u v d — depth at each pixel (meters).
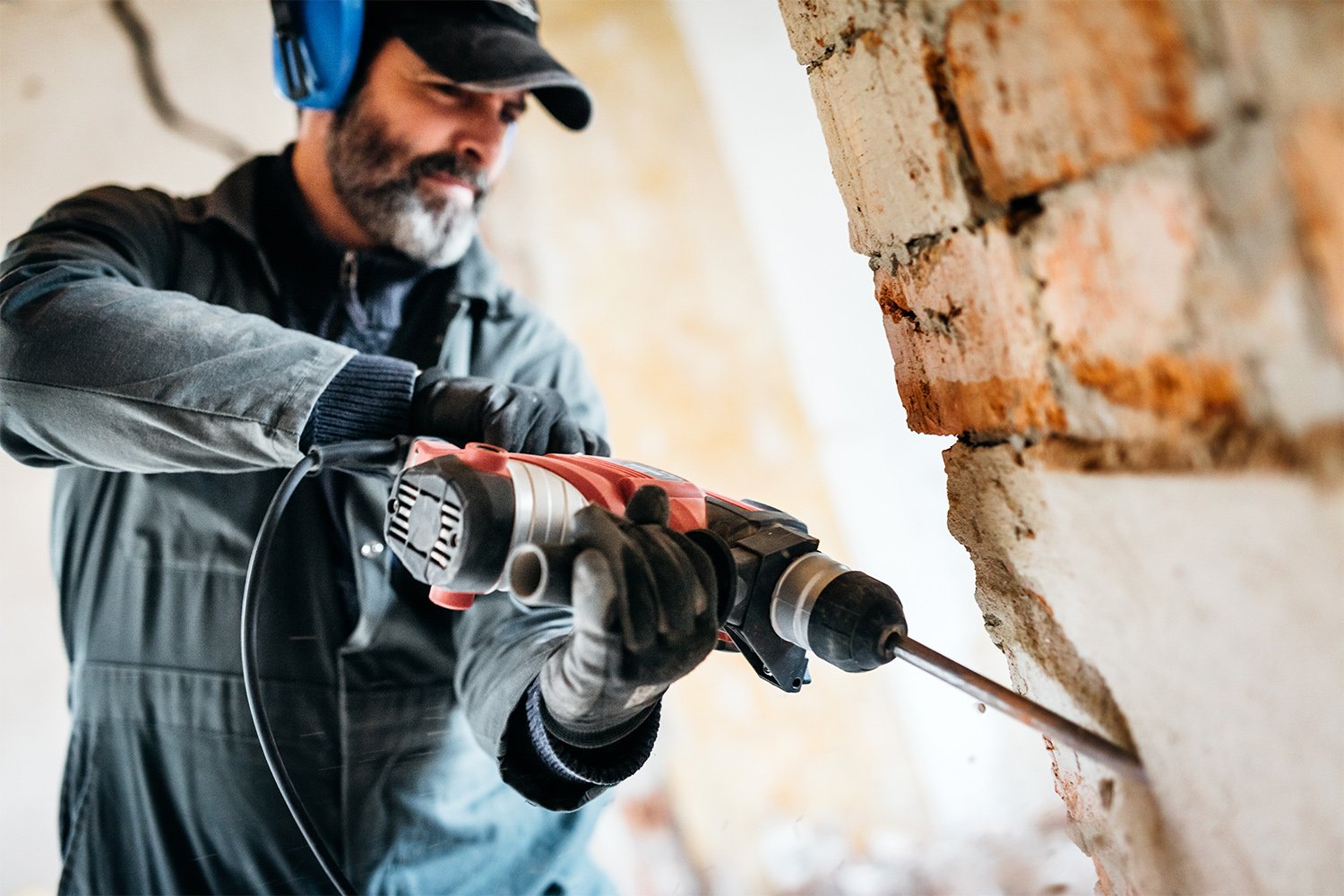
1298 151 0.35
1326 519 0.37
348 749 1.04
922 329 0.62
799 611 0.61
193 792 1.06
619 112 3.17
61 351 0.80
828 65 0.63
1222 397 0.41
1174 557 0.45
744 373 3.19
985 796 2.56
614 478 0.70
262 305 1.16
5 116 2.25
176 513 1.07
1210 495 0.42
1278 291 0.37
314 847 0.72
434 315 1.24
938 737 2.88
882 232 0.63
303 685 1.05
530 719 0.70
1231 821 0.45
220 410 0.76
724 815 2.79
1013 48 0.47
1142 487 0.46
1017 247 0.51
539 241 3.00
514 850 1.13
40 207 2.28
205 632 1.06
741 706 2.92
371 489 1.04
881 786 2.88
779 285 3.23
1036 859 1.72
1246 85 0.36
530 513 0.61
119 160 2.36
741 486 3.14
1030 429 0.54
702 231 3.20
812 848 2.72
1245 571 0.41
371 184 1.15
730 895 2.67
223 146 2.48
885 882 2.40
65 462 0.95
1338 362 0.35
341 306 1.18
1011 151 0.49
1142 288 0.44
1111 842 0.56
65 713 2.21
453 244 1.21
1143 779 0.50
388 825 1.04
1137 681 0.49
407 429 0.81
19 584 2.20
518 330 1.30
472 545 0.59
